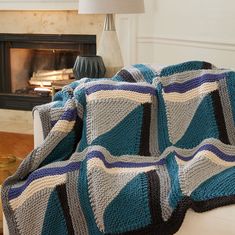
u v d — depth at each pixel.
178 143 1.44
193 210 1.17
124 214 1.21
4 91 3.86
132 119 1.44
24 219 1.30
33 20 3.58
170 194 1.20
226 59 2.77
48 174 1.31
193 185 1.22
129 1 2.35
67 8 3.36
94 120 1.42
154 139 1.46
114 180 1.27
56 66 3.84
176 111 1.47
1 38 3.70
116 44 2.45
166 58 3.17
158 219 1.18
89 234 1.28
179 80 1.53
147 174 1.29
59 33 3.56
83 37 3.52
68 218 1.28
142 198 1.20
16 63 3.86
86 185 1.27
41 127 1.49
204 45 2.89
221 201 1.18
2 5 3.50
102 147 1.35
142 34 3.23
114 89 1.47
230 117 1.48
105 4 2.33
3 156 1.98
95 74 2.35
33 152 1.40
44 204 1.28
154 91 1.51
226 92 1.50
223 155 1.39
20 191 1.33
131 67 1.72
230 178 1.26
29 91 3.84
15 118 3.85
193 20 2.93
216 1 2.76
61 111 1.49
